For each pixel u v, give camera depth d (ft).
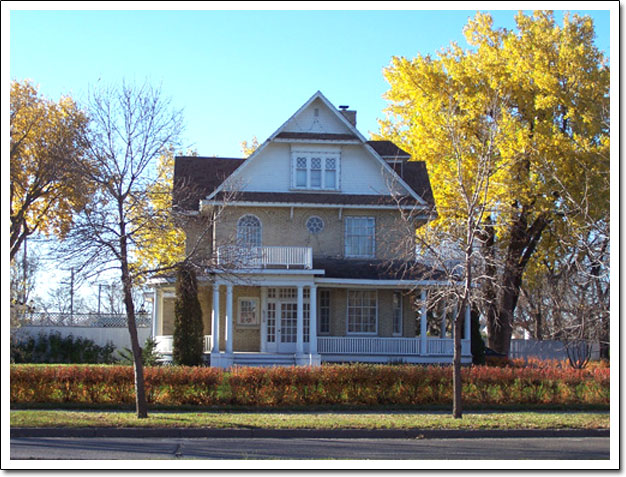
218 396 75.00
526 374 80.28
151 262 106.32
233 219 110.22
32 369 74.95
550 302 133.49
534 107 114.93
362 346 105.29
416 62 119.96
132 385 75.25
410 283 99.66
